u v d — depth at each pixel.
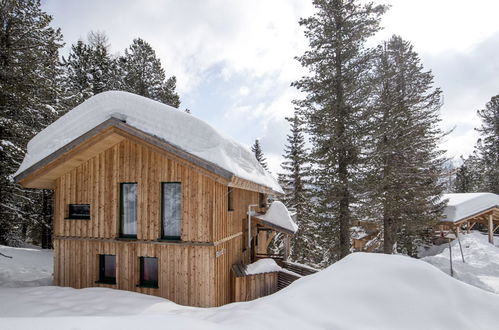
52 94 17.62
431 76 19.55
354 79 15.06
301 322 3.31
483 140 34.97
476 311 3.44
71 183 9.78
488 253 18.88
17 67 14.04
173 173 8.81
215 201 8.58
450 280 3.96
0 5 13.79
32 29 15.14
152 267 9.10
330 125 15.23
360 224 20.66
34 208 18.95
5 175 13.55
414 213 17.58
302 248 22.88
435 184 18.92
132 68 29.05
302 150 25.48
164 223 9.00
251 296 9.95
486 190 33.94
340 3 15.59
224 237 9.33
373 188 14.95
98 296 7.12
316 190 16.50
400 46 20.12
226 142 9.53
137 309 6.22
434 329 3.16
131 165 9.25
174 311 6.05
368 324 3.25
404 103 17.95
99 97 8.95
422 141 18.27
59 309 6.20
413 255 23.48
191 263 8.45
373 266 4.38
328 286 4.04
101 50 29.00
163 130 8.46
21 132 13.87
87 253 9.41
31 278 11.51
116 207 9.25
